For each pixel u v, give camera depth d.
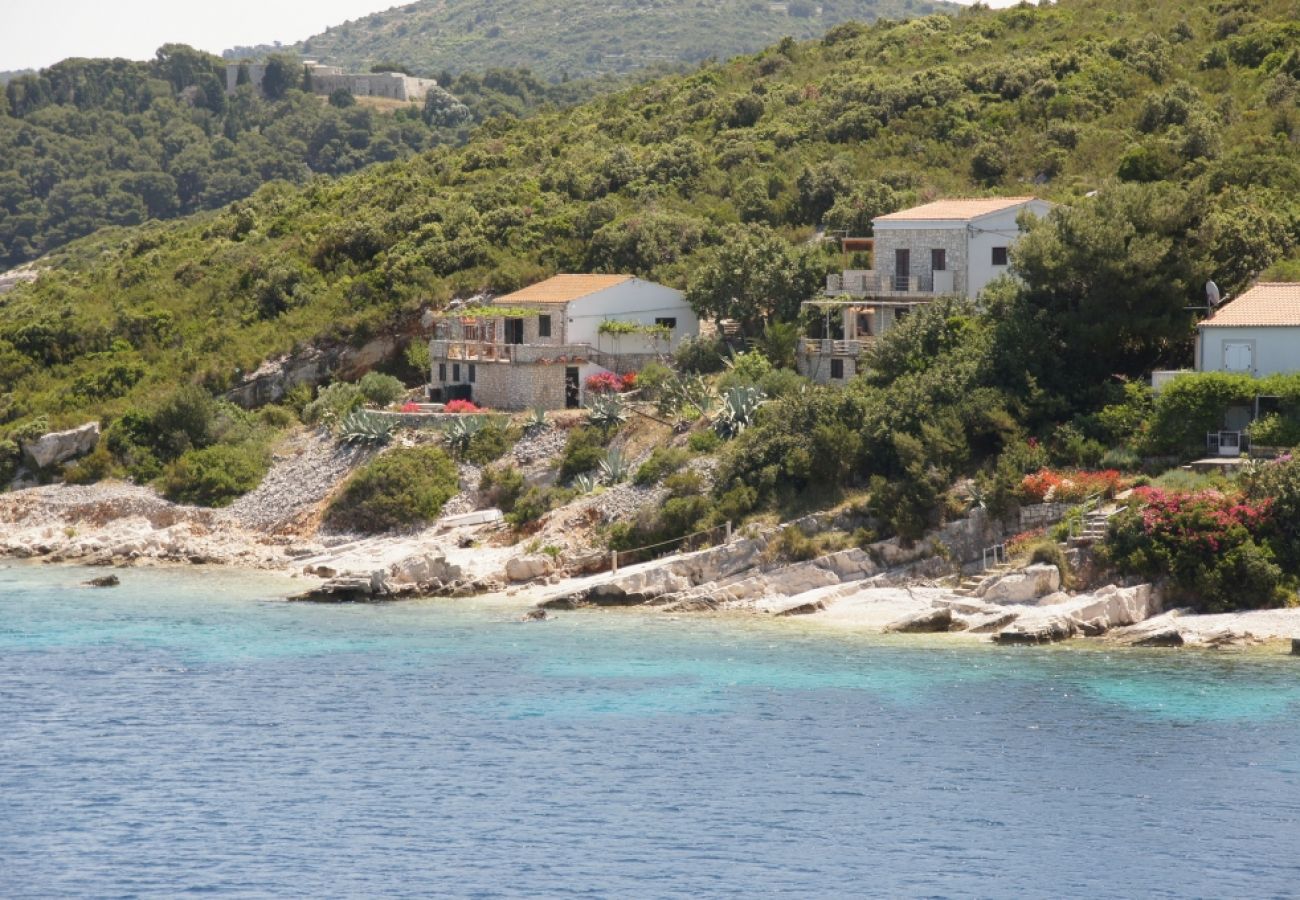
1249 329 89.69
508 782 59.25
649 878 50.81
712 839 53.81
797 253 118.06
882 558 86.56
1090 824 54.62
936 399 92.75
